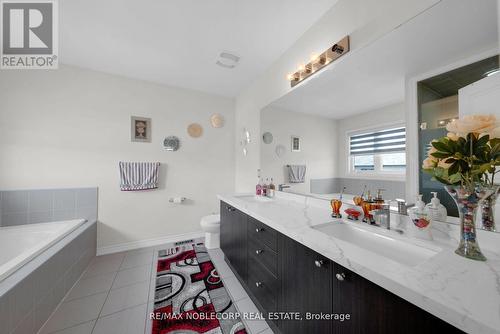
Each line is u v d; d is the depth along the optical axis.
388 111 1.10
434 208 0.90
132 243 2.40
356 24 1.20
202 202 2.82
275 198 2.01
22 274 1.10
